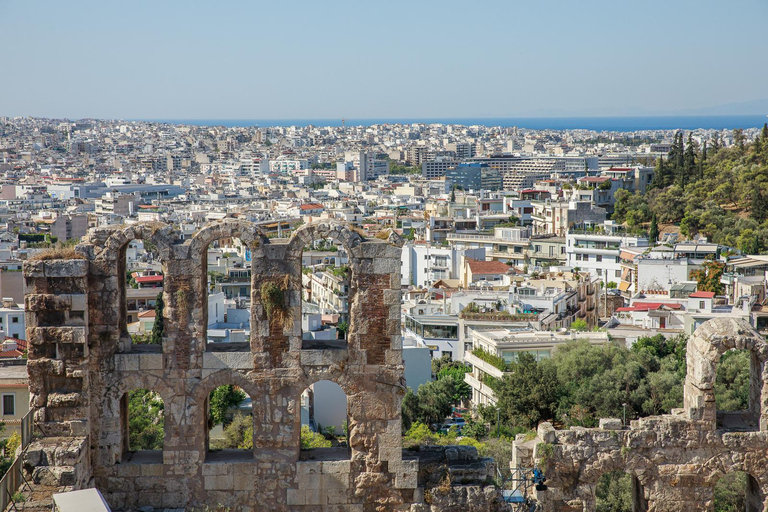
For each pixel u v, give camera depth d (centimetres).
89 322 4328
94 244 4341
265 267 4319
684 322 15762
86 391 4297
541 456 4541
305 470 4359
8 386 7712
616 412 10538
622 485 6506
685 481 4509
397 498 4369
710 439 4491
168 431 4347
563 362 12119
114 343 4347
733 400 9406
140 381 4344
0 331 15575
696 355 4522
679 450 4512
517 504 4556
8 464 4972
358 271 4309
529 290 18775
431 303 18800
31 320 4259
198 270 4306
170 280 4306
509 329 15300
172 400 4344
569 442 4547
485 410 11600
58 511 3591
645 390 10738
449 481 4384
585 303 19088
